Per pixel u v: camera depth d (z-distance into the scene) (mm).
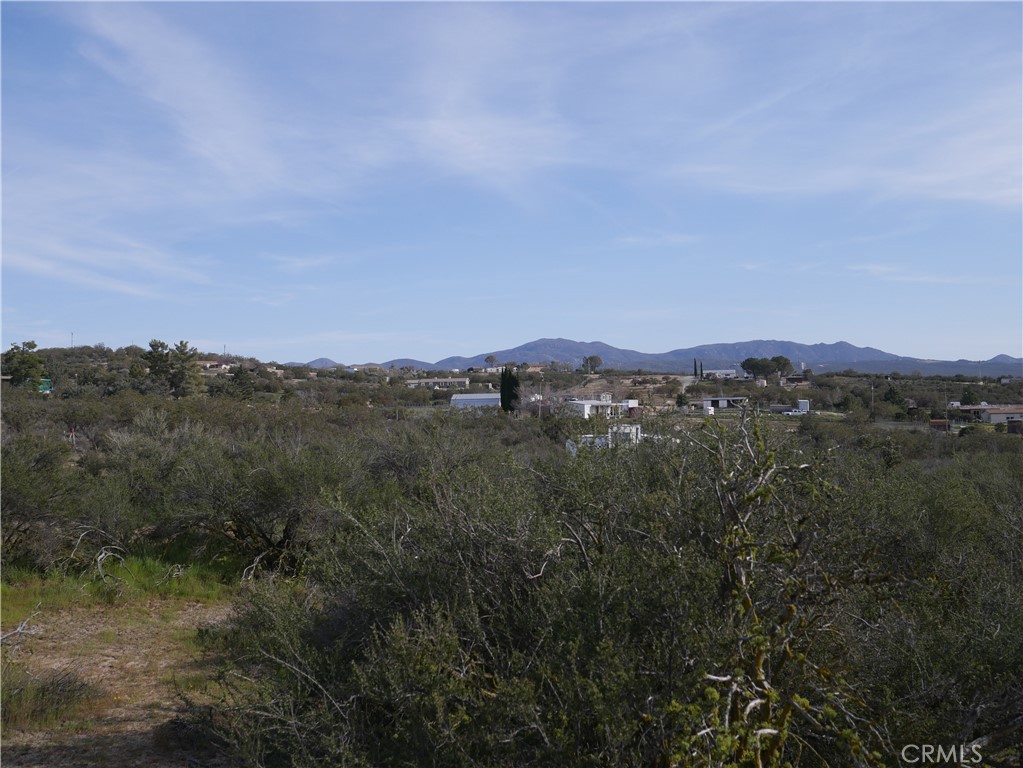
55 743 5133
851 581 3959
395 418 25125
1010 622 3887
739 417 3914
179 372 40875
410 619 3881
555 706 3031
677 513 3754
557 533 3859
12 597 9164
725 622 3070
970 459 14633
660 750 2799
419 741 3141
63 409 24312
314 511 10156
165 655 7375
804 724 3314
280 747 3562
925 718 3354
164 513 11156
